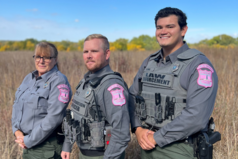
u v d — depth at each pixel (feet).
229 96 12.64
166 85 5.04
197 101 4.55
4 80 18.60
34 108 5.80
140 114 5.61
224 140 9.30
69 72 21.13
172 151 5.06
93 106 4.93
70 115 5.40
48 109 5.75
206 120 4.60
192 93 4.64
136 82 6.24
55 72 6.21
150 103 5.40
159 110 5.09
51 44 6.26
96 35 5.23
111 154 4.73
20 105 6.12
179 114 4.90
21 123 5.99
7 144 9.24
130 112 6.09
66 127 5.29
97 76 5.23
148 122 5.53
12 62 25.46
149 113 5.43
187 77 4.83
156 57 5.85
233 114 10.87
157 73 5.38
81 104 5.08
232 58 25.50
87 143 5.03
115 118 4.70
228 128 9.72
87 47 5.12
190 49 5.21
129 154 9.01
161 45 5.44
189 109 4.61
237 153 8.23
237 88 14.38
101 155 5.09
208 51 35.32
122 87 4.98
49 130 5.64
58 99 5.76
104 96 4.83
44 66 6.07
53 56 6.17
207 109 4.57
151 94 5.37
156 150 5.33
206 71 4.66
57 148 6.25
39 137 5.64
